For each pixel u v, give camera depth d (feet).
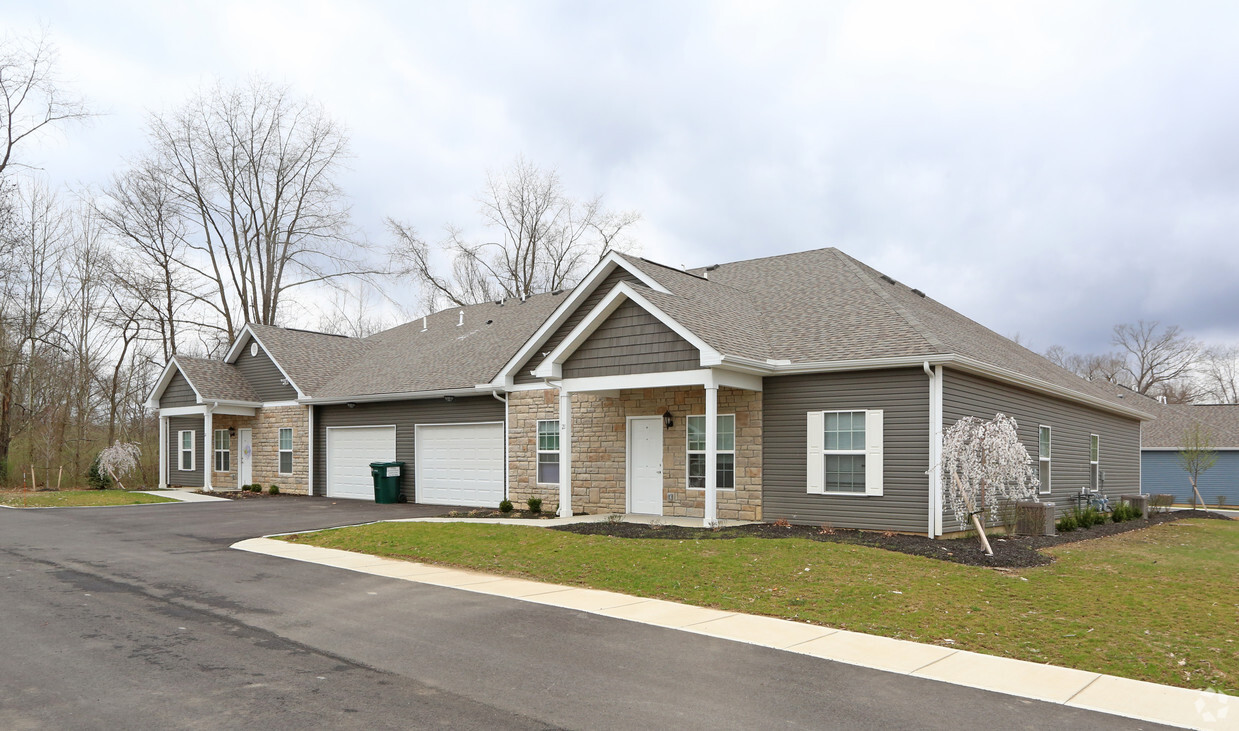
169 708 19.02
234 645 24.72
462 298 143.33
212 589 33.30
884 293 58.03
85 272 115.75
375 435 79.56
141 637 25.50
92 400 117.60
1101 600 32.32
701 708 19.69
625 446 59.52
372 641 25.45
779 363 51.96
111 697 19.75
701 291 59.00
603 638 26.27
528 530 49.03
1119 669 23.47
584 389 55.62
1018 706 20.17
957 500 46.65
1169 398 216.33
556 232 145.59
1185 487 126.62
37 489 95.96
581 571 37.63
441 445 74.18
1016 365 60.44
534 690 20.88
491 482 69.97
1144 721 19.25
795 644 25.77
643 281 57.00
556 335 63.46
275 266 129.90
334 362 91.40
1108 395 85.76
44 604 30.12
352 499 79.51
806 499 51.42
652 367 52.21
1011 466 41.24
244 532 51.65
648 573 36.58
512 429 67.15
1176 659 24.52
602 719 18.84
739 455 54.29
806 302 60.49
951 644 25.98
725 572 36.14
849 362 49.24
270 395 89.20
